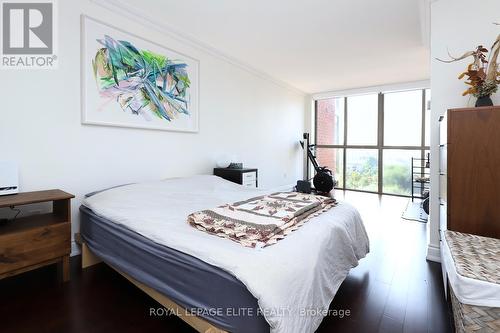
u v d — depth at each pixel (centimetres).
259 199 201
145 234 143
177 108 296
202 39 311
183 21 268
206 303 110
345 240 159
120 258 160
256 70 424
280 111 508
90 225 192
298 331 98
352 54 358
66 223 178
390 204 441
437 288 176
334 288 138
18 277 188
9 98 184
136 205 188
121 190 208
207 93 339
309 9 245
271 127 482
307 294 106
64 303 157
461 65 205
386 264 214
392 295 169
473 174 158
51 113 202
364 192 557
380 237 277
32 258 161
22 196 173
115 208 181
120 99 242
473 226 158
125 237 154
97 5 225
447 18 210
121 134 247
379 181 548
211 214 157
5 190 175
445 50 211
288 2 233
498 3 192
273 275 98
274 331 90
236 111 392
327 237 139
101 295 166
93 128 227
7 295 165
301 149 593
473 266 114
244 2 234
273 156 493
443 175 185
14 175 180
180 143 305
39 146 197
